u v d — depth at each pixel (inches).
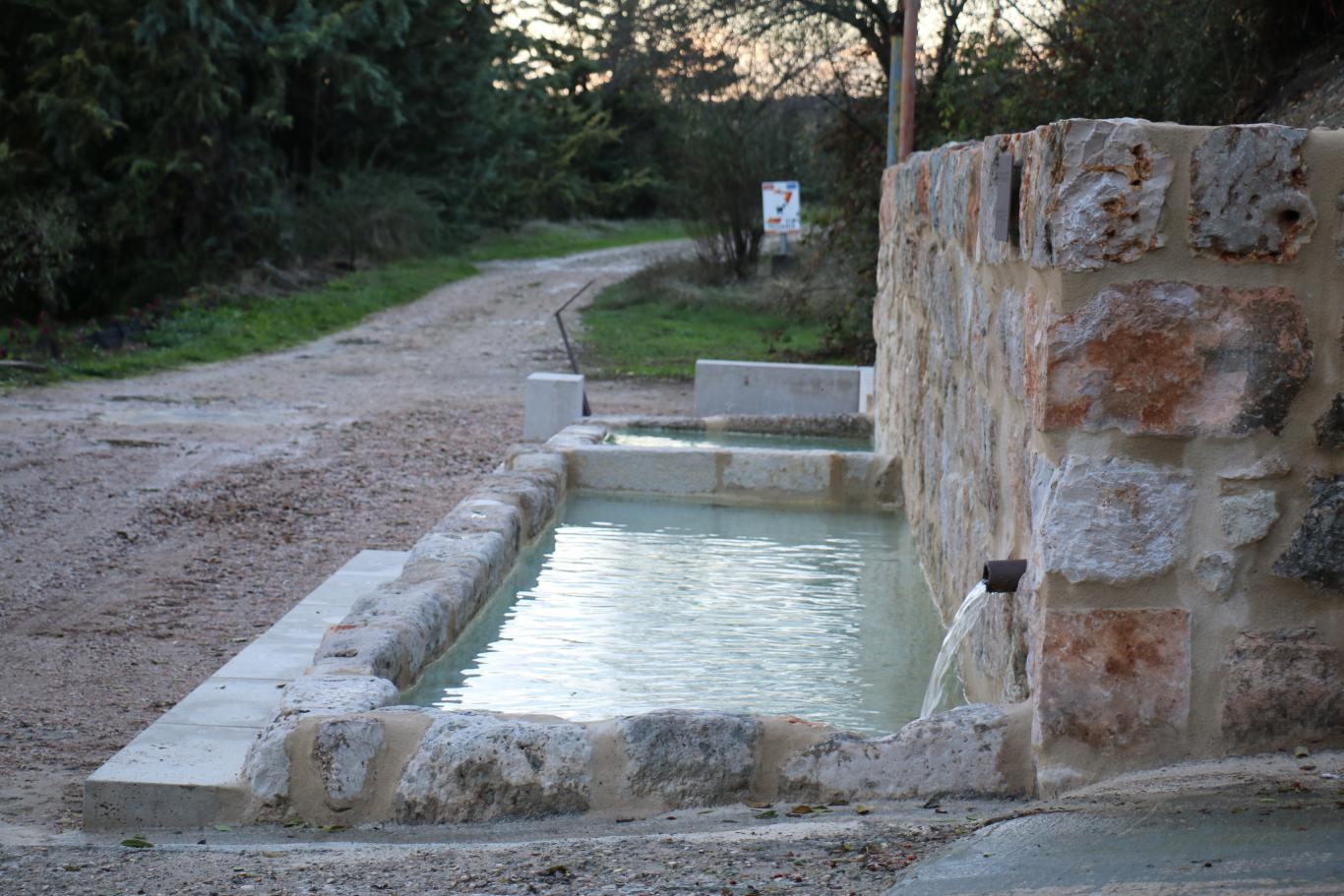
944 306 247.1
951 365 236.8
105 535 337.4
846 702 191.8
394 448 474.9
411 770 145.3
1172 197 130.7
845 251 755.4
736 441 449.7
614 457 362.0
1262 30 354.3
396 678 184.7
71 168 1008.9
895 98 563.5
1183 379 132.9
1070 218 131.6
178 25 1005.2
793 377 498.9
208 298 932.0
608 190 1834.4
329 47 1135.6
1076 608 135.6
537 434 462.3
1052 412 134.6
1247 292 131.6
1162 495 134.1
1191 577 134.8
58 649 243.6
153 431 498.9
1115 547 134.6
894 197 368.2
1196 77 375.2
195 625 261.6
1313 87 311.7
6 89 997.8
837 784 141.9
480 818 143.9
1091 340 133.0
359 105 1352.1
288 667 202.5
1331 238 130.8
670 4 748.6
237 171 1103.0
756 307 954.7
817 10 695.7
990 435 187.0
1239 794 121.5
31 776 176.9
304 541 335.3
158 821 148.1
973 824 123.7
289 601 280.2
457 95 1440.7
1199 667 135.6
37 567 305.1
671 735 143.7
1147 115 410.9
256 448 469.7
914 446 311.0
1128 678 135.6
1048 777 136.5
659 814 141.9
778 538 313.1
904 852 114.1
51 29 1002.1
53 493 384.5
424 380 691.4
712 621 236.2
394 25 1227.2
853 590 262.5
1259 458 133.4
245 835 142.9
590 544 300.7
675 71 778.8
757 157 1026.7
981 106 528.4
